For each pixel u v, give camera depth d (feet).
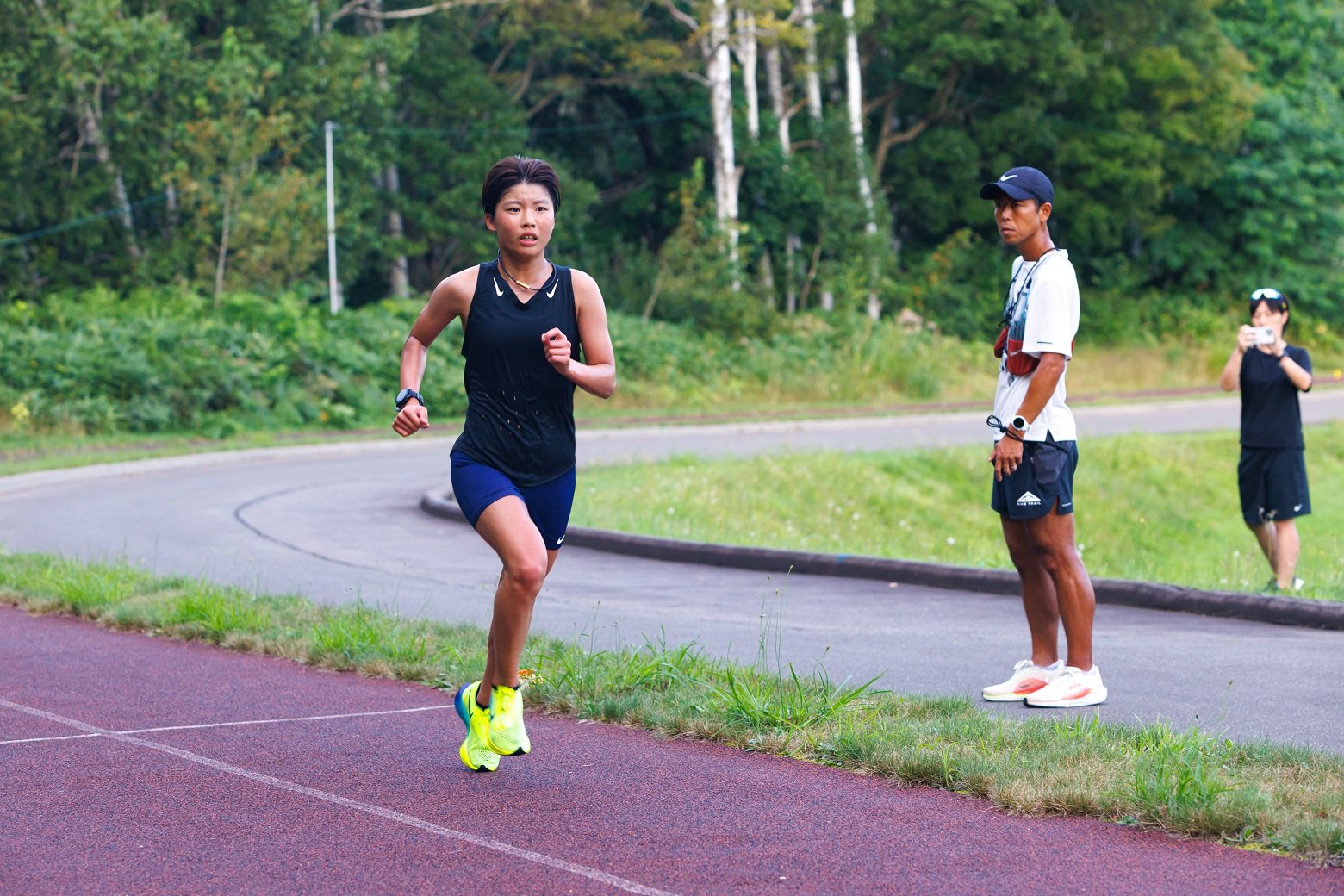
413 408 23.94
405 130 207.41
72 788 24.13
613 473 95.76
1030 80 243.40
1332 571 60.90
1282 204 257.75
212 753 26.58
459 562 58.29
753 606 46.68
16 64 169.99
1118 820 22.02
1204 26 245.45
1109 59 248.52
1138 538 104.17
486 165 203.62
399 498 85.81
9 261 180.55
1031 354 30.27
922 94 251.60
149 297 158.71
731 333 197.06
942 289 233.96
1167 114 249.34
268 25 186.39
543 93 234.99
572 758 26.30
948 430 142.41
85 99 173.99
